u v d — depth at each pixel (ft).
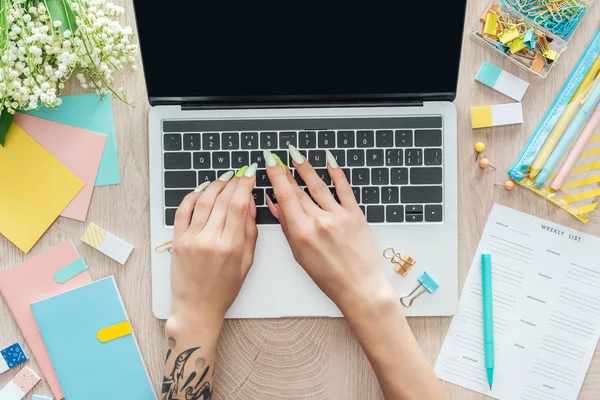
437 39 2.42
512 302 2.59
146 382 2.55
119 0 2.60
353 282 2.38
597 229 2.59
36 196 2.57
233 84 2.45
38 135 2.56
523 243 2.60
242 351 2.58
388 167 2.49
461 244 2.60
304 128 2.49
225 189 2.44
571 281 2.58
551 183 2.55
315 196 2.45
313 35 2.41
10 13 2.22
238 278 2.43
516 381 2.58
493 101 2.63
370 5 2.40
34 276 2.57
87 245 2.60
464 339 2.58
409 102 2.50
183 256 2.40
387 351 2.34
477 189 2.62
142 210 2.59
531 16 2.61
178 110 2.48
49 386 2.58
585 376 2.57
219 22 2.38
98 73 2.38
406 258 2.50
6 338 2.58
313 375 2.59
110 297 2.55
